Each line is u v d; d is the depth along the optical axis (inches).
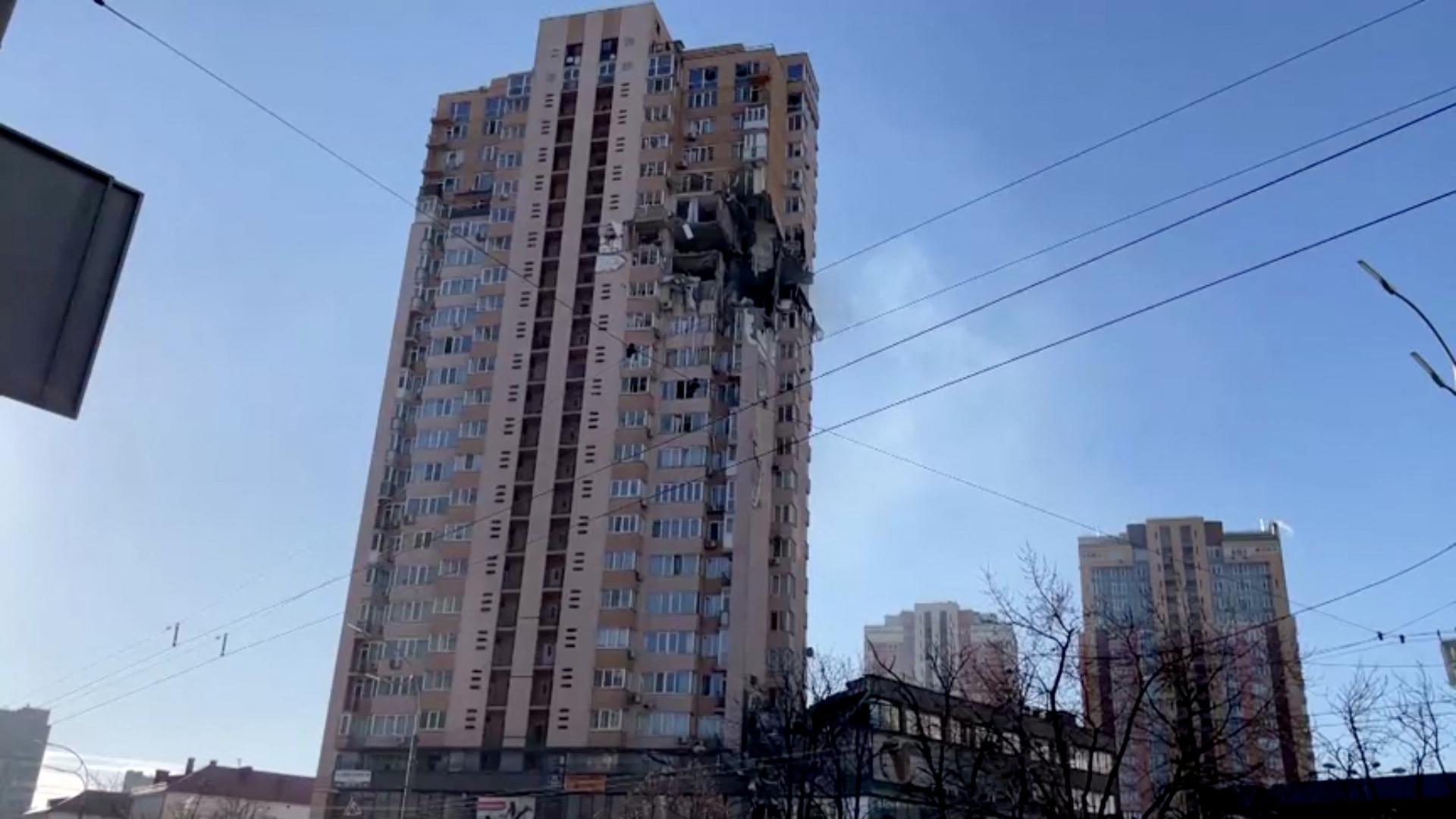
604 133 2716.5
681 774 1738.4
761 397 2445.9
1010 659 1012.5
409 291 2728.8
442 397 2573.8
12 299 263.1
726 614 2234.3
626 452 2364.7
